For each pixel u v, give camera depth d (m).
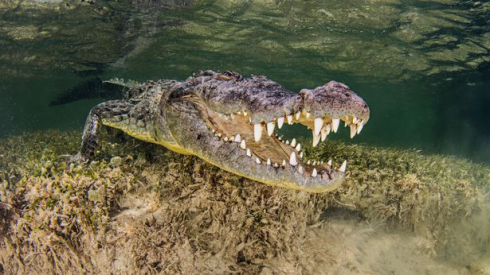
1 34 13.14
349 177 3.57
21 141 6.10
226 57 17.05
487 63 15.52
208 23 12.77
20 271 3.03
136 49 15.48
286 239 2.97
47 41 13.98
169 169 3.24
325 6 11.12
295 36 13.73
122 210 2.95
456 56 14.90
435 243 3.62
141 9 11.31
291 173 2.42
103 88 11.20
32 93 28.77
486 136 35.97
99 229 2.78
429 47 14.09
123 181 3.05
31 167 3.57
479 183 4.27
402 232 3.68
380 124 49.75
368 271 3.18
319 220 3.38
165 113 3.32
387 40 13.63
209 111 3.15
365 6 11.08
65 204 2.81
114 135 4.52
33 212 2.86
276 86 2.83
